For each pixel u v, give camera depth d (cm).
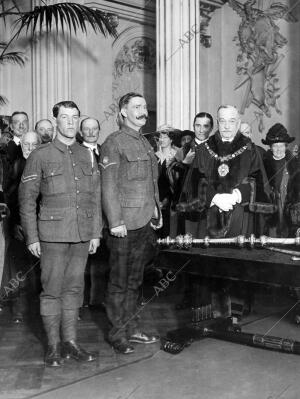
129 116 405
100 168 396
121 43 1055
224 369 364
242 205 430
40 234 377
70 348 385
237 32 1113
